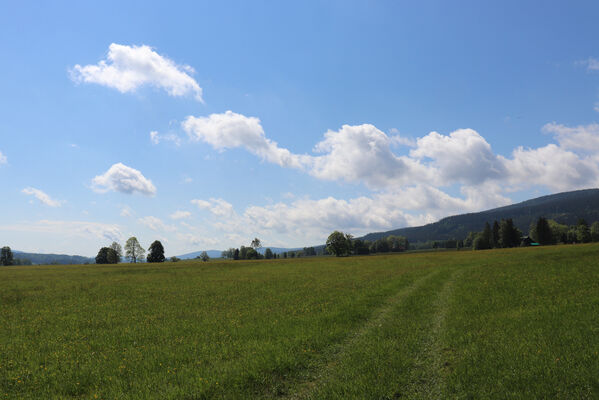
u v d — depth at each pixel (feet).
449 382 30.76
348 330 51.75
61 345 51.21
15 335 58.70
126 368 39.14
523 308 58.90
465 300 70.23
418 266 175.42
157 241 498.28
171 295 105.29
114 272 221.46
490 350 38.14
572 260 132.36
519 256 181.27
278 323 58.44
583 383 28.27
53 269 270.46
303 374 35.53
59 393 33.30
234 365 37.50
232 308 77.61
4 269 283.38
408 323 54.24
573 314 51.03
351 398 28.99
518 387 28.89
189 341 50.01
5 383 36.40
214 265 280.72
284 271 193.98
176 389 31.83
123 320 69.10
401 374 33.53
